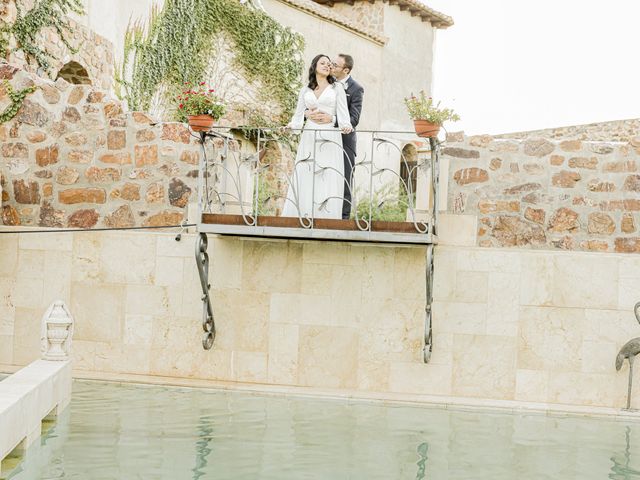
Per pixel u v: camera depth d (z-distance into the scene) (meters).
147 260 8.02
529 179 9.55
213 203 8.38
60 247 8.09
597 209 9.48
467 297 7.68
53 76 12.15
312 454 5.42
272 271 7.88
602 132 16.38
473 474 5.13
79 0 12.70
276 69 18.66
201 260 7.56
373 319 7.77
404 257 7.73
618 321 7.53
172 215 9.42
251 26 17.89
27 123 9.41
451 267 7.69
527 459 5.55
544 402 7.57
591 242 9.47
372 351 7.76
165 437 5.68
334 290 7.80
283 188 17.20
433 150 7.35
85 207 9.44
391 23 24.36
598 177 9.48
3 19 11.16
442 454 5.58
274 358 7.86
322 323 7.82
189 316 7.96
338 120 7.95
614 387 7.52
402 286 7.74
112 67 13.82
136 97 14.62
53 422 5.98
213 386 7.48
